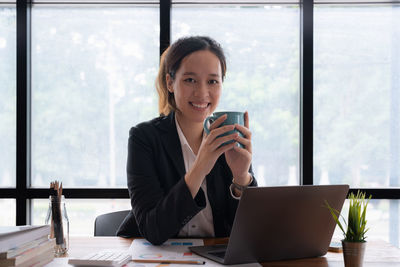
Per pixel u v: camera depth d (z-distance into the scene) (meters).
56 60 2.97
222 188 1.38
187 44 1.34
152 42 2.97
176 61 1.35
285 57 2.95
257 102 2.95
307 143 2.84
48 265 0.92
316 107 2.95
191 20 2.95
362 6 2.92
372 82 2.94
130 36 2.97
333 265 0.97
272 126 2.96
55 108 2.98
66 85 2.98
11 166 2.97
